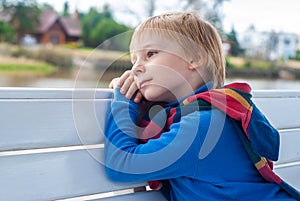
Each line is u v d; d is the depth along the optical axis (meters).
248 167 0.89
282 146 1.25
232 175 0.87
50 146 0.85
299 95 1.33
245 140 0.89
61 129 0.86
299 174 1.28
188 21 0.93
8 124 0.81
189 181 0.86
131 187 0.93
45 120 0.85
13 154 0.82
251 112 0.88
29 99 0.83
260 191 0.88
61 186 0.86
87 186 0.88
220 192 0.85
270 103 1.25
